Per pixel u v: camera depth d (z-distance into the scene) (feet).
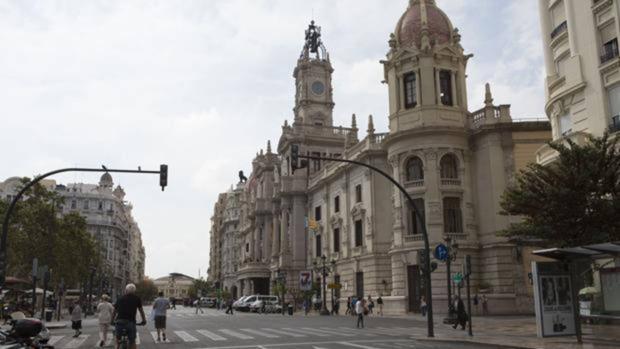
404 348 64.44
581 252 65.10
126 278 548.31
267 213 308.19
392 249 158.61
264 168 315.58
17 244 163.53
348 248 196.65
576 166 80.23
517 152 150.51
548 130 150.82
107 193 460.55
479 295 143.54
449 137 155.12
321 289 216.13
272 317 160.86
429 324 78.59
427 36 162.71
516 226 87.56
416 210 81.76
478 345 67.51
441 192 152.76
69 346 73.56
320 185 228.43
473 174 157.07
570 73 105.29
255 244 317.22
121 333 47.75
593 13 100.94
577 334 63.93
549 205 80.38
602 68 97.55
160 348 67.00
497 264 145.07
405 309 152.56
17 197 81.71
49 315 141.08
